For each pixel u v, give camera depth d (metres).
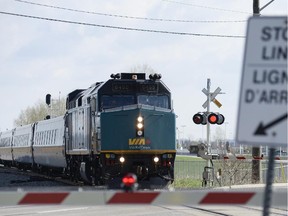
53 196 21.69
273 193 21.86
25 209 48.41
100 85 69.69
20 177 108.12
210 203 21.47
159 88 69.81
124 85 68.75
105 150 66.25
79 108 78.50
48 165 108.12
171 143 68.12
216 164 84.81
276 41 18.78
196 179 96.44
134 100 68.56
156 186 66.50
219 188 65.12
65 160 90.44
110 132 66.44
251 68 18.94
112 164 66.25
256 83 18.83
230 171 80.81
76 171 84.81
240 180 81.38
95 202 21.61
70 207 49.78
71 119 84.56
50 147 103.56
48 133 107.69
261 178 80.38
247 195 21.41
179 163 134.62
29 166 138.88
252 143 18.67
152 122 67.00
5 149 166.00
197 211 45.78
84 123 75.06
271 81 18.70
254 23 19.02
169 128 68.19
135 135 66.12
